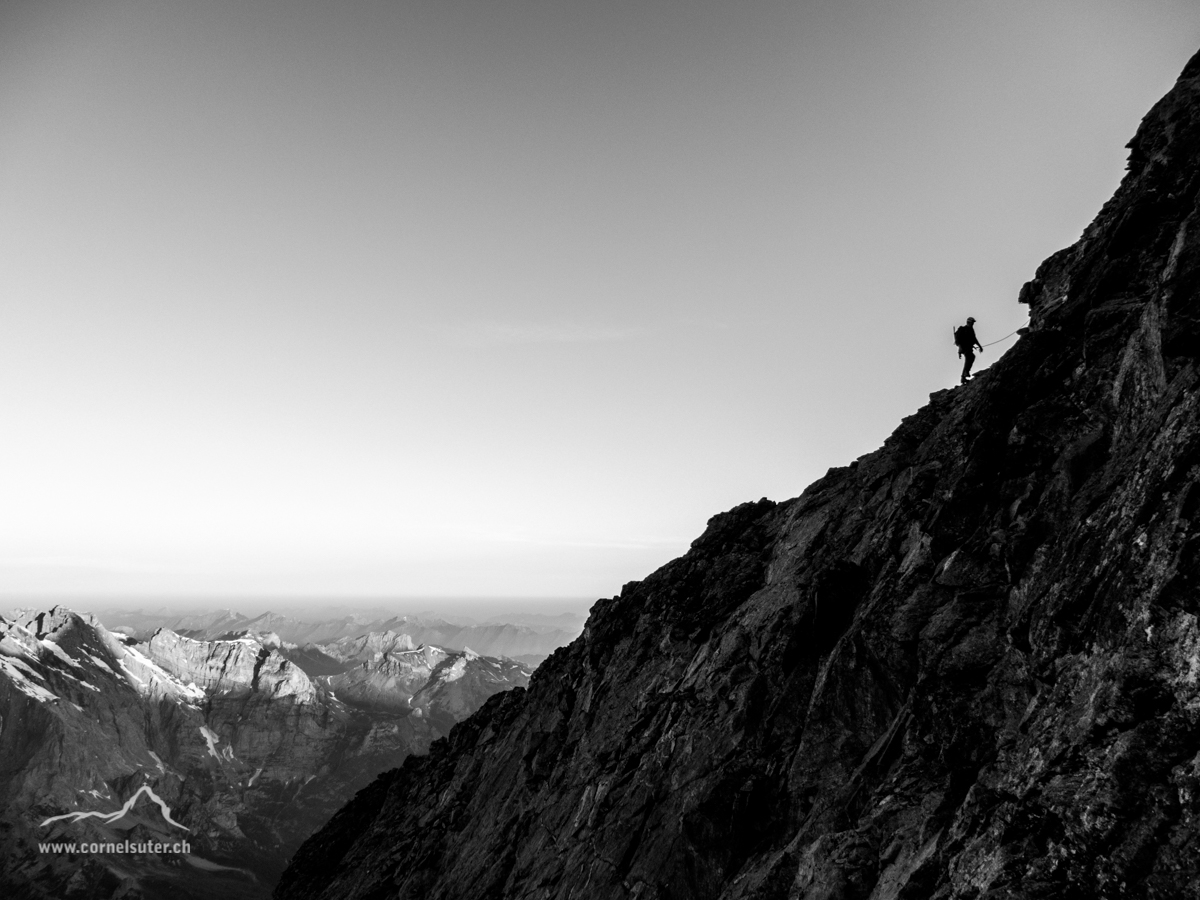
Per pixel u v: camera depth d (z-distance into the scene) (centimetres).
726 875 2169
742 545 4028
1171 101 2269
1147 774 1027
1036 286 2756
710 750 2578
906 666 1995
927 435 2989
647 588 4631
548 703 4719
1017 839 1194
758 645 2817
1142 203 2050
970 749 1581
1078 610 1337
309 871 6325
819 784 2059
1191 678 1023
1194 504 1114
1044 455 1900
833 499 3366
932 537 2147
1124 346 1823
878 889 1514
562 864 2994
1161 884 954
